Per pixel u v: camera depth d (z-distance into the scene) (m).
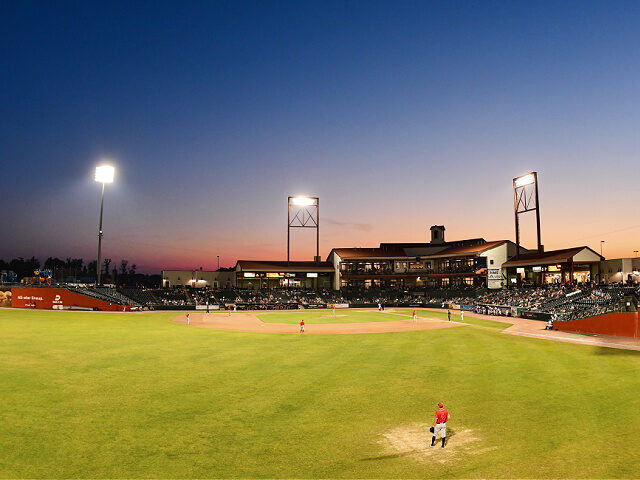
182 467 11.44
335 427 14.60
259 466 11.59
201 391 18.70
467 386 19.77
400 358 26.89
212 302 81.38
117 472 11.09
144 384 19.75
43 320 47.72
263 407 16.58
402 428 14.56
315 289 98.19
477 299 76.19
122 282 172.50
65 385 19.28
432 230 103.88
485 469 11.45
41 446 12.60
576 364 24.50
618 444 12.95
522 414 15.81
